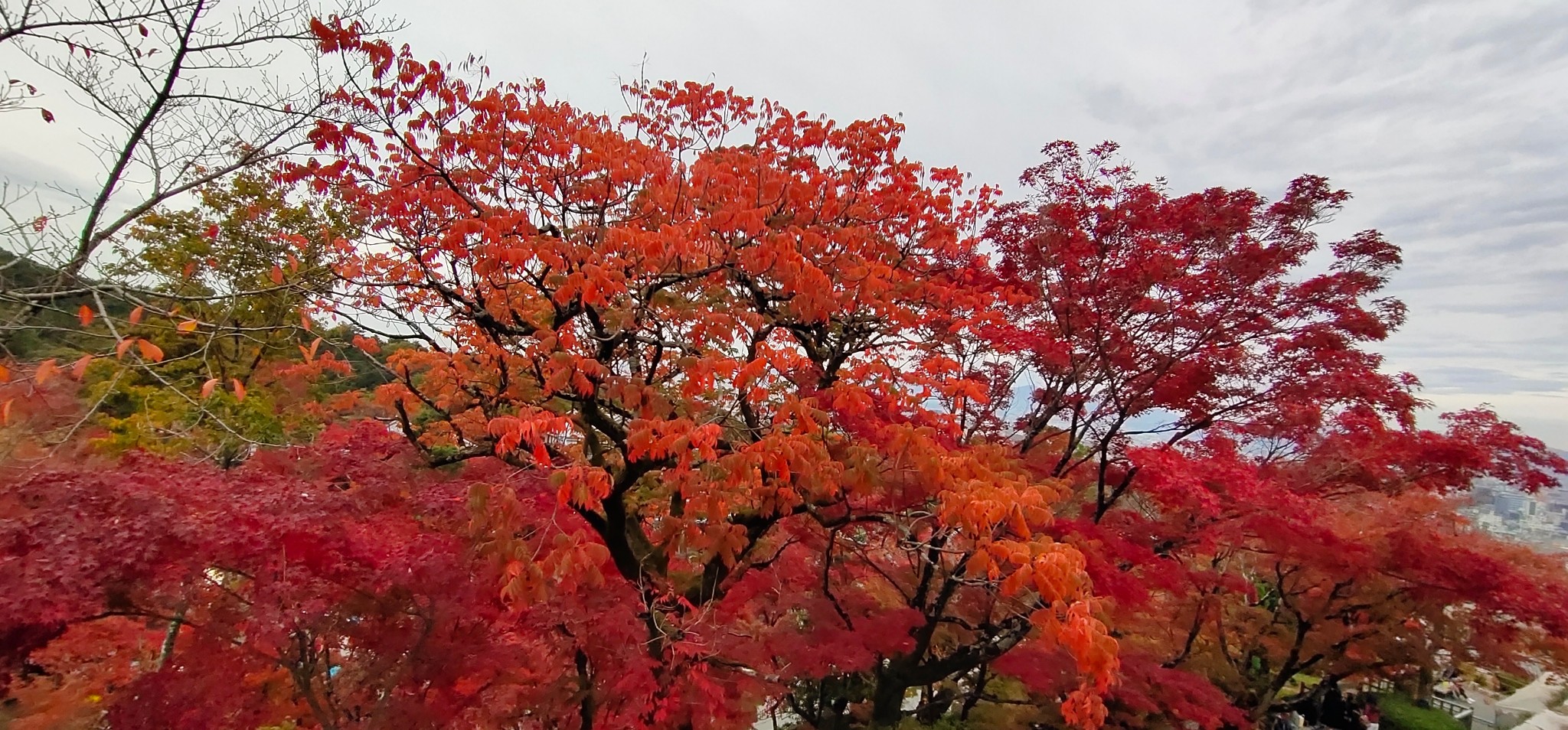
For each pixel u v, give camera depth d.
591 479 3.71
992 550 3.89
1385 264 6.45
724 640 5.54
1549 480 5.87
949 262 8.00
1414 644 9.41
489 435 5.99
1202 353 6.69
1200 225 6.72
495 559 3.59
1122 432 7.24
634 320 5.32
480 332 6.89
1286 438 6.85
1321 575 8.95
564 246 4.91
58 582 3.08
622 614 5.05
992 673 9.52
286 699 4.47
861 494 4.42
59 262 3.94
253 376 10.30
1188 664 9.72
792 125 7.77
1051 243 7.10
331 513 4.11
